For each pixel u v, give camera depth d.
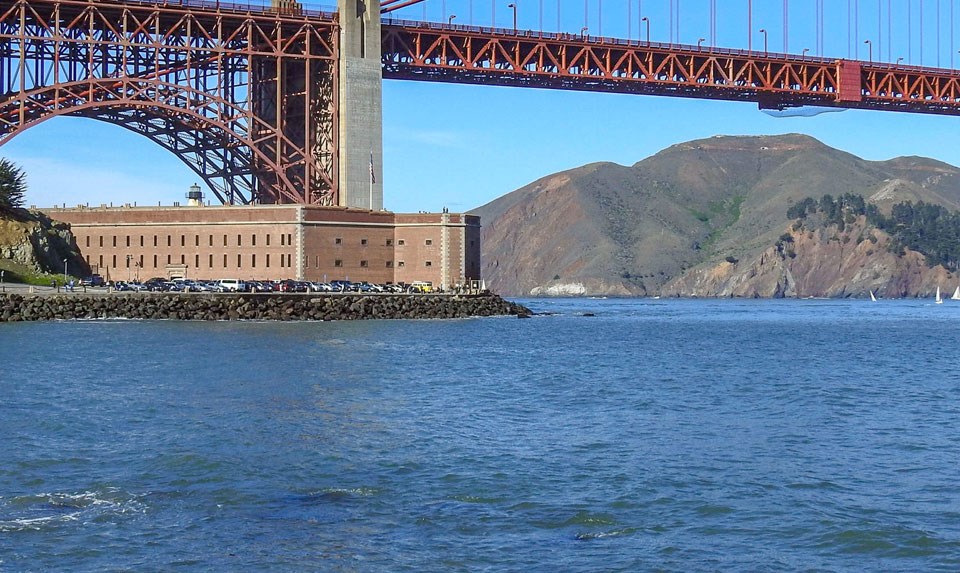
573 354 108.94
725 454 50.50
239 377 78.19
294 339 112.94
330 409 63.22
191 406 63.12
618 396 72.75
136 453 48.69
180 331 122.00
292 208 155.88
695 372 91.12
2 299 134.75
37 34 152.38
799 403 70.12
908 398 73.50
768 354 114.56
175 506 39.81
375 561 34.19
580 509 40.16
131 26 156.00
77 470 45.22
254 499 40.97
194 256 161.00
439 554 34.88
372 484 43.59
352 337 118.44
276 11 161.75
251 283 150.62
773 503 41.22
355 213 160.50
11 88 150.12
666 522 38.72
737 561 34.69
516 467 47.06
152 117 159.75
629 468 47.03
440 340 120.19
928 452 51.50
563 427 58.38
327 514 39.09
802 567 34.25
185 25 156.62
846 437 55.81
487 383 79.25
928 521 38.88
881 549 35.91
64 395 67.38
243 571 33.19
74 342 105.56
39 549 34.69
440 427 57.53
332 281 158.25
